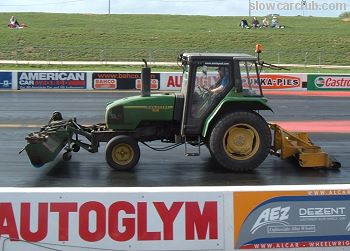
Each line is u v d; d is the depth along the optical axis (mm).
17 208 7867
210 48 75438
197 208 8078
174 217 8039
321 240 8273
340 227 8297
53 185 13031
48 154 13672
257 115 13922
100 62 61406
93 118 25500
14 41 74062
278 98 36312
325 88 43969
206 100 14031
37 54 67562
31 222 7879
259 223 8188
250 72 14078
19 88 42031
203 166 15141
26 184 13117
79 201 7941
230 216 8133
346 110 29828
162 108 14375
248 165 13914
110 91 40406
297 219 8242
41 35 78375
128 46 75062
